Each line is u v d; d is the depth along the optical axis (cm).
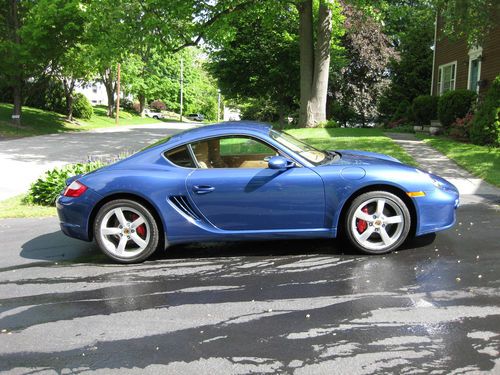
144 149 534
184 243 559
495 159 1078
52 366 312
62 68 2778
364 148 1273
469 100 1570
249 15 1989
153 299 415
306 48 1878
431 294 401
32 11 2297
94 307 403
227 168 506
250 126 536
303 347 323
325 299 399
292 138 564
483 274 441
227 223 502
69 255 553
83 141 2158
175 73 6588
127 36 1736
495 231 582
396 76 2506
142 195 496
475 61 1866
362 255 504
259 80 2652
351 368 295
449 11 1271
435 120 1878
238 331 349
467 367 291
